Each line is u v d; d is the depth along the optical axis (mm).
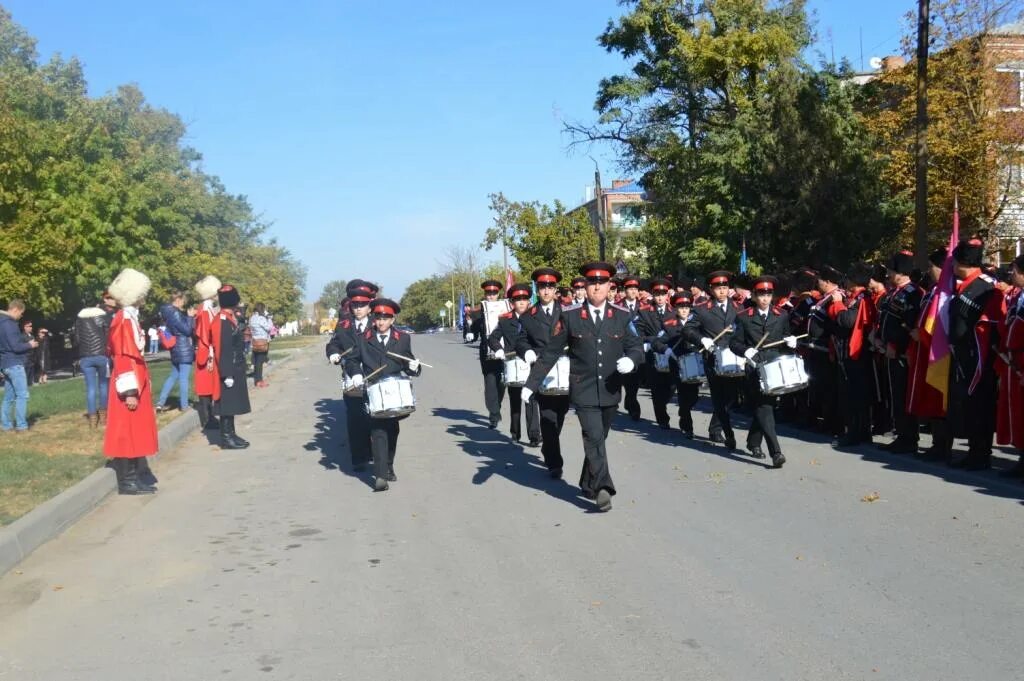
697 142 31859
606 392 8031
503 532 7453
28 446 11633
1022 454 8617
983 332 8898
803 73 23828
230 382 12305
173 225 42875
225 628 5441
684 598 5691
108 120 51875
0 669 4902
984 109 25469
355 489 9492
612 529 7406
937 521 7266
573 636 5129
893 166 24969
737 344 9914
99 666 4914
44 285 29766
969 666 4570
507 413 15703
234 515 8438
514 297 11461
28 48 54812
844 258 20312
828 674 4523
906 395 10156
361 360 9539
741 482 9062
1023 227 27125
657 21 31250
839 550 6586
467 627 5328
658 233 33188
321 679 4668
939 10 25328
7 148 28688
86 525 8117
